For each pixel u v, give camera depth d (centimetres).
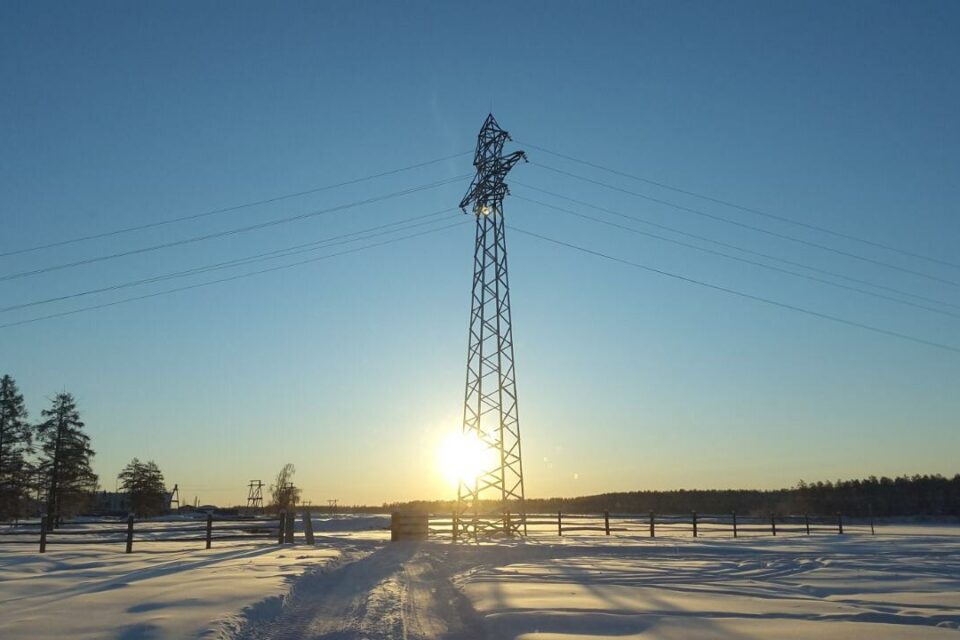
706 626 1083
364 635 1130
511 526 3778
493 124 4075
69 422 5975
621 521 6562
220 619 1116
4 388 5634
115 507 10425
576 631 1048
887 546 3056
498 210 3950
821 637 1002
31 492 5784
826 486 11131
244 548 2841
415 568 2217
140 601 1296
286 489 8956
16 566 1934
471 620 1258
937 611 1263
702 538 3681
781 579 1772
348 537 4053
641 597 1397
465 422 3844
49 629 1037
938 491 9794
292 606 1426
